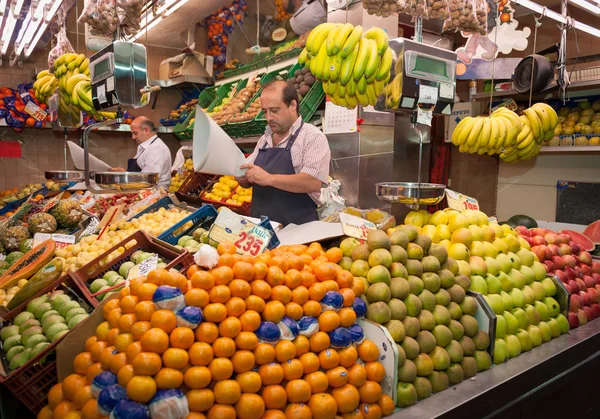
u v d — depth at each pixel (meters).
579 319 2.34
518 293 2.06
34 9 3.68
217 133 2.26
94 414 1.20
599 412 2.39
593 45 4.35
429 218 2.25
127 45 2.33
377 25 3.72
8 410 1.43
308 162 2.73
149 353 1.21
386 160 3.89
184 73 6.09
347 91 2.12
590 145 3.60
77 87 3.07
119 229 2.86
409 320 1.63
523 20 4.75
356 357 1.48
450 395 1.62
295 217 2.84
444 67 2.08
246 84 5.48
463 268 1.95
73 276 1.84
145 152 4.87
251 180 2.53
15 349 1.54
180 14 4.59
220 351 1.28
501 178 4.95
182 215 3.02
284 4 4.85
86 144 2.45
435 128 5.39
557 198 4.44
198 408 1.23
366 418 1.45
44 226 2.98
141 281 1.41
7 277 2.08
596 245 3.19
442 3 2.19
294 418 1.33
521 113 3.22
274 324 1.38
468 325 1.80
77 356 1.38
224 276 1.36
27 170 6.20
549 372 1.95
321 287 1.50
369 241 1.75
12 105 5.55
